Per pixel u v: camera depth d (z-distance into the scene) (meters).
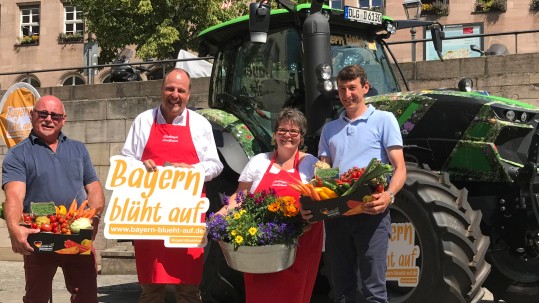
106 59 18.55
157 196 4.65
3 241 12.85
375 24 7.24
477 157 6.21
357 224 4.64
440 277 5.56
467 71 11.26
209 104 7.82
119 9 17.73
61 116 4.68
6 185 4.50
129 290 8.92
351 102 4.82
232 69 7.47
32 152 4.60
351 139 4.79
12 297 8.26
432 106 6.46
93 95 12.47
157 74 16.33
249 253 4.45
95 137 12.38
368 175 4.32
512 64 11.02
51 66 28.80
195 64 12.80
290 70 6.98
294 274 4.63
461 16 22.20
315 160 4.83
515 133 6.15
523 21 21.61
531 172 6.00
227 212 4.66
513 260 6.35
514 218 6.11
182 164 4.75
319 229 4.71
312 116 6.17
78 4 18.12
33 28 29.38
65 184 4.65
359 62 7.25
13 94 9.19
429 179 5.84
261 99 7.14
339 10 7.04
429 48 18.16
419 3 13.45
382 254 4.63
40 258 4.55
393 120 4.75
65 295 8.36
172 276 4.71
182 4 18.00
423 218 5.64
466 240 5.54
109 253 10.59
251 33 5.80
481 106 6.23
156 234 4.62
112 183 4.60
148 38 17.77
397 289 5.89
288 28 7.04
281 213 4.50
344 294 4.80
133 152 4.90
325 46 6.14
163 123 4.89
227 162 6.66
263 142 6.96
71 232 4.37
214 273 6.70
